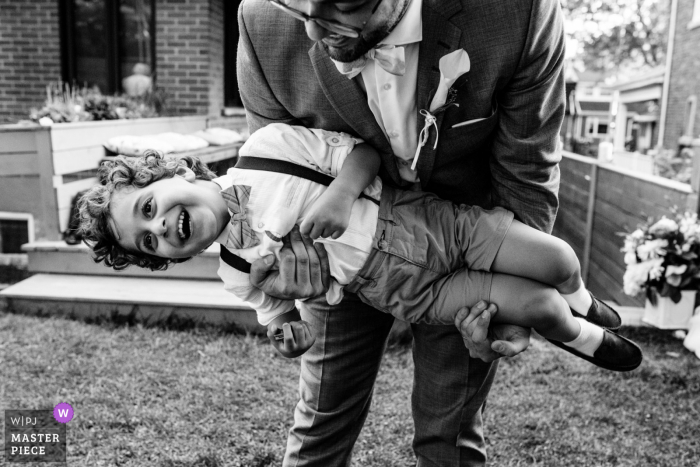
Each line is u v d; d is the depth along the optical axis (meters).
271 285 1.52
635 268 4.19
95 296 4.21
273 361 3.62
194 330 4.05
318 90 1.51
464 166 1.61
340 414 1.82
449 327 1.68
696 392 3.30
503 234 1.50
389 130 1.48
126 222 1.52
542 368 3.57
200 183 1.56
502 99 1.44
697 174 4.24
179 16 7.71
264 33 1.50
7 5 7.64
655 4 20.80
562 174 7.98
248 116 1.74
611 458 2.68
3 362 3.51
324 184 1.52
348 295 1.73
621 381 3.42
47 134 4.93
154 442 2.75
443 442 1.80
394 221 1.55
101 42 7.85
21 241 5.57
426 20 1.32
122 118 6.36
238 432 2.85
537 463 2.65
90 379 3.33
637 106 20.19
